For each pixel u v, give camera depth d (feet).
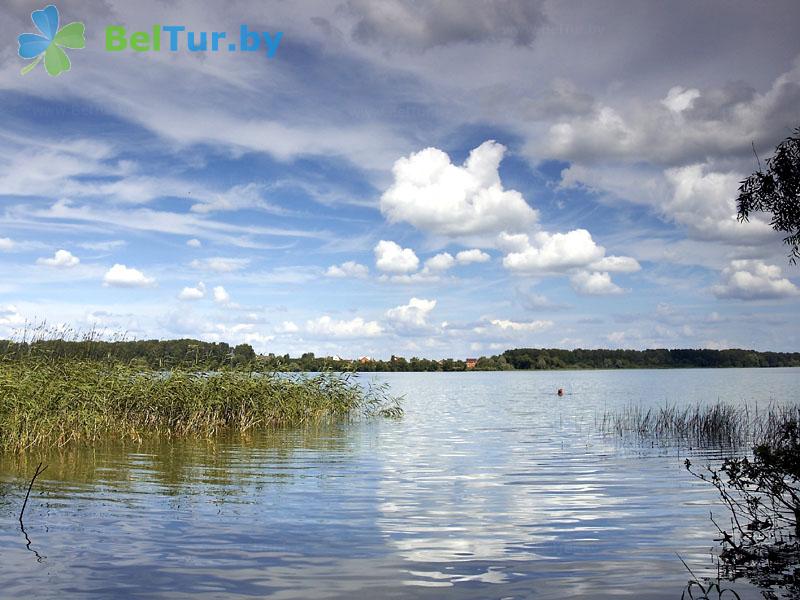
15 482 45.44
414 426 87.61
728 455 61.00
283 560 28.45
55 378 67.87
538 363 464.24
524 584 25.76
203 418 78.13
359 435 76.28
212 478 47.44
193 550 29.73
